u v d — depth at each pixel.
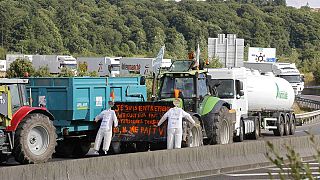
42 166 30.05
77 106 43.16
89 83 44.16
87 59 129.25
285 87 71.69
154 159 36.25
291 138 47.75
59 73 113.50
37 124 38.00
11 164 40.28
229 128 51.94
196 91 48.78
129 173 34.56
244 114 62.06
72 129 43.78
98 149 44.06
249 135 65.31
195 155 39.12
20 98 38.31
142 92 49.12
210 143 50.62
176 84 49.09
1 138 36.84
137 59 126.50
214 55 115.44
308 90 180.62
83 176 31.98
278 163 18.28
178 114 43.47
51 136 38.81
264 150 44.88
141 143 45.81
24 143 37.31
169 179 36.75
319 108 120.88
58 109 43.12
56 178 30.64
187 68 49.50
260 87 67.75
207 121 49.84
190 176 38.22
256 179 37.66
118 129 45.00
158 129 44.28
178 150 37.91
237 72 60.84
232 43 116.06
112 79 46.09
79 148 47.16
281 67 133.25
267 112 69.50
